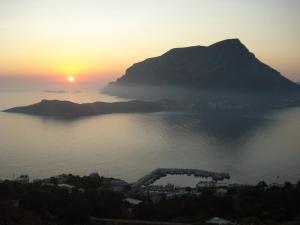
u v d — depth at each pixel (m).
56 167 151.25
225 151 185.00
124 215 73.62
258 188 90.12
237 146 196.75
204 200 81.62
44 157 168.38
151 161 164.88
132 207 80.62
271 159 168.25
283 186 99.19
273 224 65.94
